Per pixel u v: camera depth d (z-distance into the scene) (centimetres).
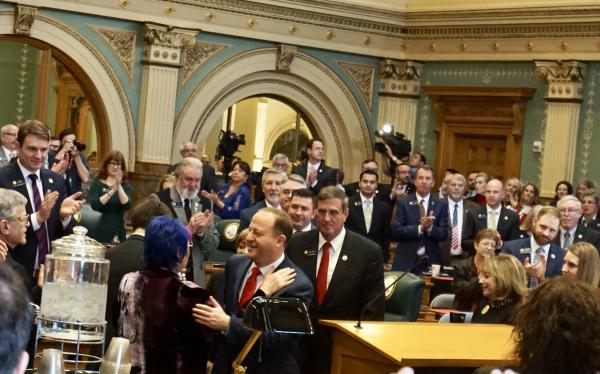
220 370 466
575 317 312
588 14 1380
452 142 1553
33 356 449
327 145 1569
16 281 219
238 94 1482
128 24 1379
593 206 1060
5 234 547
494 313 575
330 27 1526
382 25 1557
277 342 453
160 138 1399
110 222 927
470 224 1027
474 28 1500
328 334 548
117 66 1377
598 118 1400
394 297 664
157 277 432
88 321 413
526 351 321
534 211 843
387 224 1013
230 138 1406
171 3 1392
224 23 1440
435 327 475
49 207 617
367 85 1577
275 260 485
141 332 427
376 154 1583
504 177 1496
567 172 1417
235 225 891
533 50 1445
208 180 1230
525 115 1469
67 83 1446
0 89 1352
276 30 1485
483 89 1492
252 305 418
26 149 647
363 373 439
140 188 1395
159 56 1390
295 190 654
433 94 1555
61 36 1330
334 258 556
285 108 1711
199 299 434
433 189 1562
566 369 314
